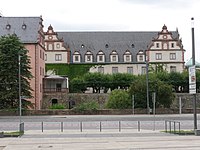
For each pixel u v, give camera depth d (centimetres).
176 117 6481
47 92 9581
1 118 6625
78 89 11088
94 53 12750
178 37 12794
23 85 7475
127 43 13112
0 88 7425
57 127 4531
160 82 7981
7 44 7544
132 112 7512
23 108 7350
